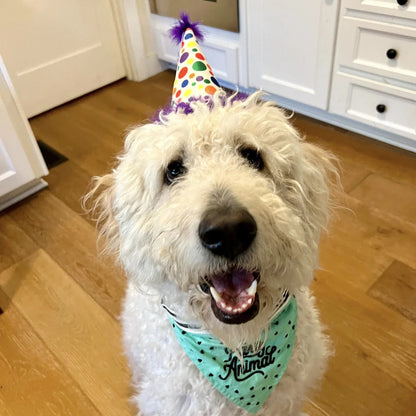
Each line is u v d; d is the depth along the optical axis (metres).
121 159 1.17
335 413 1.50
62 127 3.14
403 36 2.17
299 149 1.09
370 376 1.59
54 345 1.80
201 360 1.13
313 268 1.12
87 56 3.43
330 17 2.37
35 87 3.23
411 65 2.23
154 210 1.06
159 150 1.02
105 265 2.10
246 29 2.81
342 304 1.82
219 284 0.97
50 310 1.93
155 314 1.21
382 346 1.67
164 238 0.95
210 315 1.01
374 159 2.56
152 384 1.30
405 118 2.41
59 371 1.71
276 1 2.55
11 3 2.92
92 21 3.35
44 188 2.60
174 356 1.19
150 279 1.09
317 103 2.74
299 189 1.07
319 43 2.51
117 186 1.13
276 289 1.04
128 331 1.44
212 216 0.85
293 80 2.79
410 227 2.13
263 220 0.89
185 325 1.11
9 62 3.05
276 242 0.93
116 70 3.66
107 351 1.76
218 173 0.97
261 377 1.15
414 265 1.95
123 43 3.54
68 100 3.46
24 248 2.23
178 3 3.12
